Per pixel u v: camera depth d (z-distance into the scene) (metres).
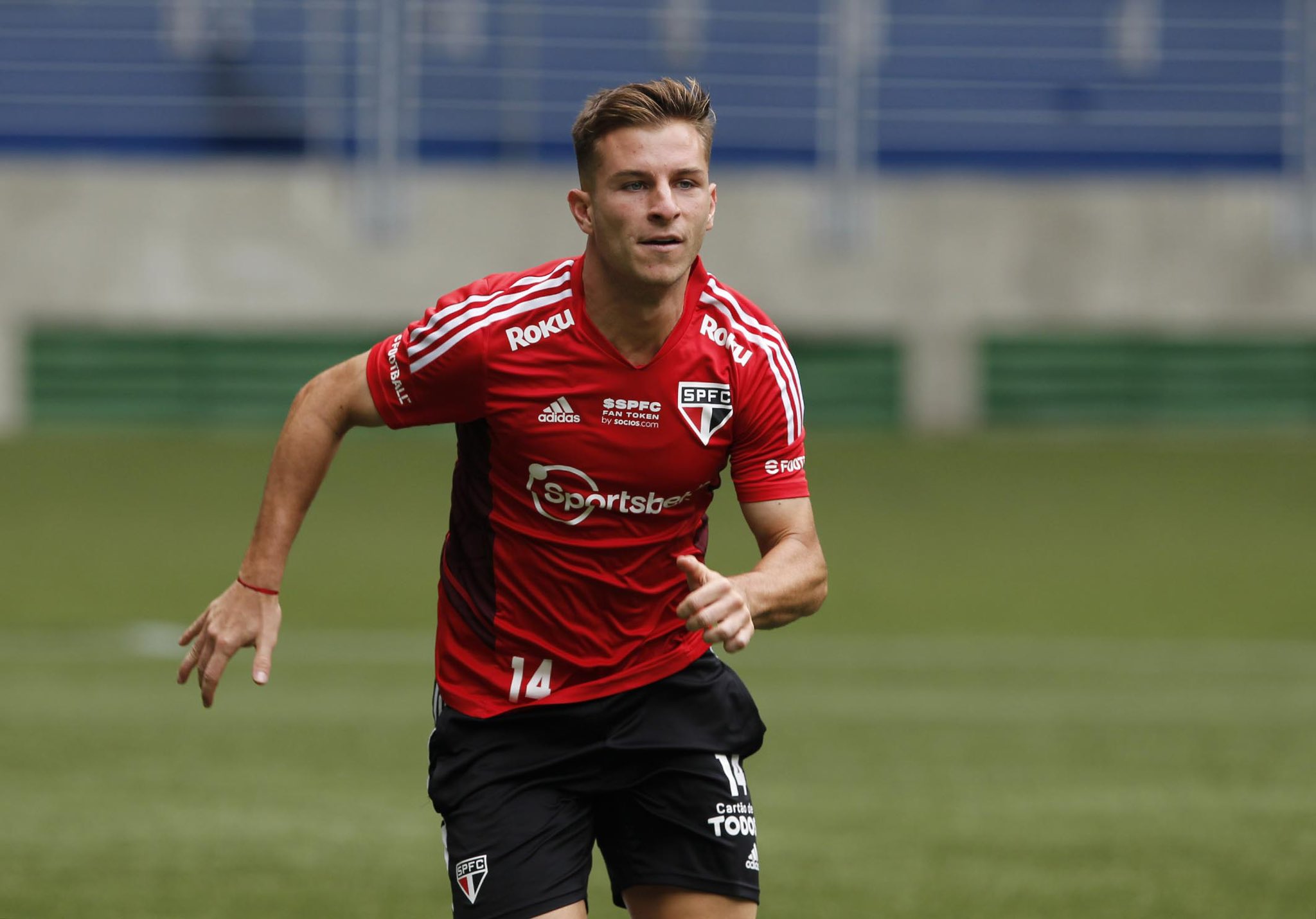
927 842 20.50
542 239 58.00
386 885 18.11
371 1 58.06
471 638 10.63
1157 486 52.28
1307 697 32.16
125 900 17.33
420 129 65.44
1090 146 66.69
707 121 9.75
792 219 58.66
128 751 25.78
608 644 10.54
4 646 36.09
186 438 55.25
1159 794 23.59
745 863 10.64
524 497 10.35
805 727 28.67
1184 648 37.72
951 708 30.64
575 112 66.31
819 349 58.72
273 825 21.00
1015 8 68.25
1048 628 39.88
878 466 53.62
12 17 65.69
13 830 20.55
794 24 67.56
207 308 57.22
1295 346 59.19
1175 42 67.88
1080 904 17.62
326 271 57.47
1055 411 58.81
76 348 56.47
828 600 41.94
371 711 29.59
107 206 56.94
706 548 10.80
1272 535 47.97
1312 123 60.12
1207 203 59.38
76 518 47.16
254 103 61.69
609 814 10.89
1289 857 19.84
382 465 52.53
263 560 10.61
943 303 58.81
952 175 62.78
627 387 10.09
